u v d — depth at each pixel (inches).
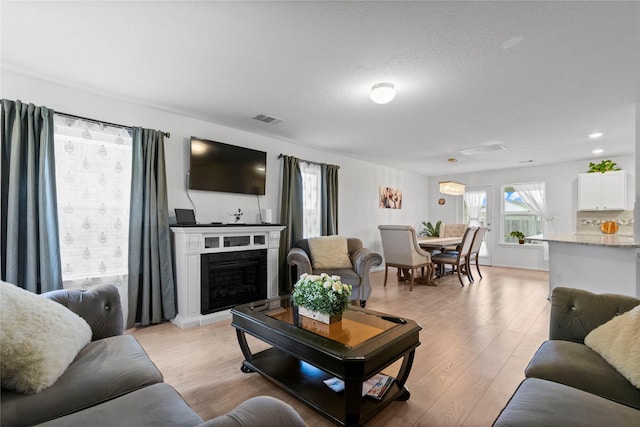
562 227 241.0
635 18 68.9
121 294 116.4
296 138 172.7
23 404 44.2
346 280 146.3
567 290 70.8
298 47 82.7
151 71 96.5
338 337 68.0
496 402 71.9
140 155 119.9
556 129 153.2
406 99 116.5
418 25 72.7
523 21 70.8
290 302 94.7
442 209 307.6
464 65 91.1
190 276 123.0
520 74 96.3
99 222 112.3
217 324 124.7
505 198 273.3
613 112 128.9
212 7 67.2
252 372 84.8
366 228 237.8
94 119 112.5
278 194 174.4
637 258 116.3
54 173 101.7
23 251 97.3
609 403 43.9
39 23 72.8
